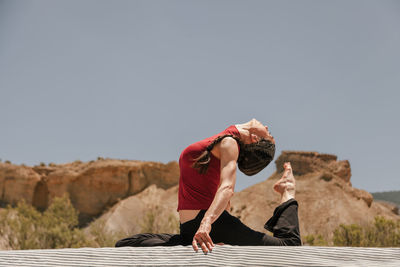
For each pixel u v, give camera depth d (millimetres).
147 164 71062
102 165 69062
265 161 2908
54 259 1961
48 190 69500
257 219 58656
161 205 65000
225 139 2777
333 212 58750
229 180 2639
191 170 2805
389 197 73188
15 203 67812
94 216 66812
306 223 57750
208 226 2402
